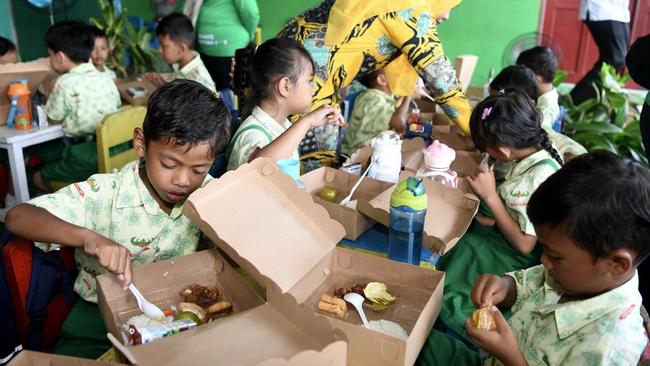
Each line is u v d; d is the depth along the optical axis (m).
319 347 0.73
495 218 1.39
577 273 0.79
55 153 2.66
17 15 4.63
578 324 0.82
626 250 0.74
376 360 0.80
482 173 1.41
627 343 0.78
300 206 1.02
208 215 0.87
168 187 1.02
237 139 1.52
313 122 1.40
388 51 1.93
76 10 5.08
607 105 3.69
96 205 1.08
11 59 3.01
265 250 0.89
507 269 1.31
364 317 0.91
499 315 0.83
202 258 0.99
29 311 1.04
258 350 0.72
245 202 0.95
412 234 1.13
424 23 1.83
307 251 0.96
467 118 1.93
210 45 3.86
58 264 1.08
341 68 1.91
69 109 2.48
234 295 0.95
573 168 0.79
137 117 2.28
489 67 5.50
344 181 1.52
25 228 0.95
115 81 3.20
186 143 0.95
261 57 1.55
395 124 2.32
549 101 2.58
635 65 1.76
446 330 1.11
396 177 1.56
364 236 1.31
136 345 0.72
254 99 1.62
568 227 0.75
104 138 2.09
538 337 0.88
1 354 1.06
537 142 1.45
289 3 5.81
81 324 1.03
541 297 0.99
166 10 5.20
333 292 1.00
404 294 0.99
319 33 1.88
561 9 5.22
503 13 5.27
